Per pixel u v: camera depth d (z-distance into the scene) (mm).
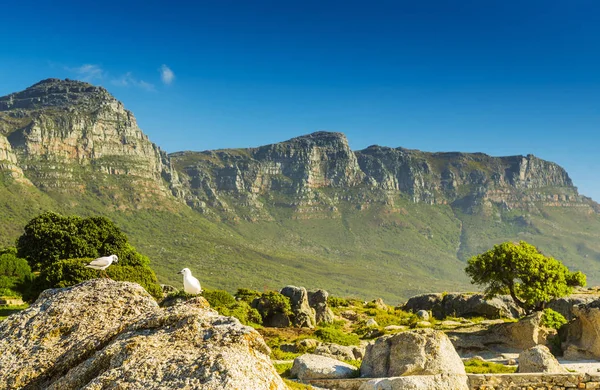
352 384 21391
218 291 52250
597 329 34906
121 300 11227
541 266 47656
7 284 61031
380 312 61562
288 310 51156
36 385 9461
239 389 7285
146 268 56812
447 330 47219
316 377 22438
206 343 8258
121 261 67250
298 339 40750
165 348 8266
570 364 32594
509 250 48250
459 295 63562
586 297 57281
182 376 7527
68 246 64875
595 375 21609
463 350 40531
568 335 37781
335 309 63625
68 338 10336
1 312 52375
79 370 8656
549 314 46594
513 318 58219
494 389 21344
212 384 7309
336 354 31828
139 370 7781
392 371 21625
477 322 54094
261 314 50688
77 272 50125
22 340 10383
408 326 52031
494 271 48844
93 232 66938
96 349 9484
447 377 19922
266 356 8469
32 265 64188
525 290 46750
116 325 10570
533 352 25484
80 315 10820
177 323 8922
